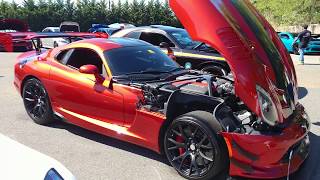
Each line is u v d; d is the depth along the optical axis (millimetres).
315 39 22422
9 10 49656
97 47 6027
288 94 4734
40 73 6500
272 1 50781
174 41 10078
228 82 5426
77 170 4965
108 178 4754
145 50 6277
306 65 16781
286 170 4441
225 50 4410
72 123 6133
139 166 5105
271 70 4543
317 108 8172
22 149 2971
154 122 4969
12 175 2619
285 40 23938
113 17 53750
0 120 7016
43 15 50844
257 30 4738
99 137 6156
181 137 4738
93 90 5695
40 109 6660
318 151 5617
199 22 4547
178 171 4805
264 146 4234
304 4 46875
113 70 5648
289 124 4598
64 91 6129
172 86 5094
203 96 4750
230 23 4520
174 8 4730
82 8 52781
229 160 4457
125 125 5406
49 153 5504
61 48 6570
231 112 4621
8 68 13961
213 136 4410
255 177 4316
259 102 4344
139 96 5176
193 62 9727
